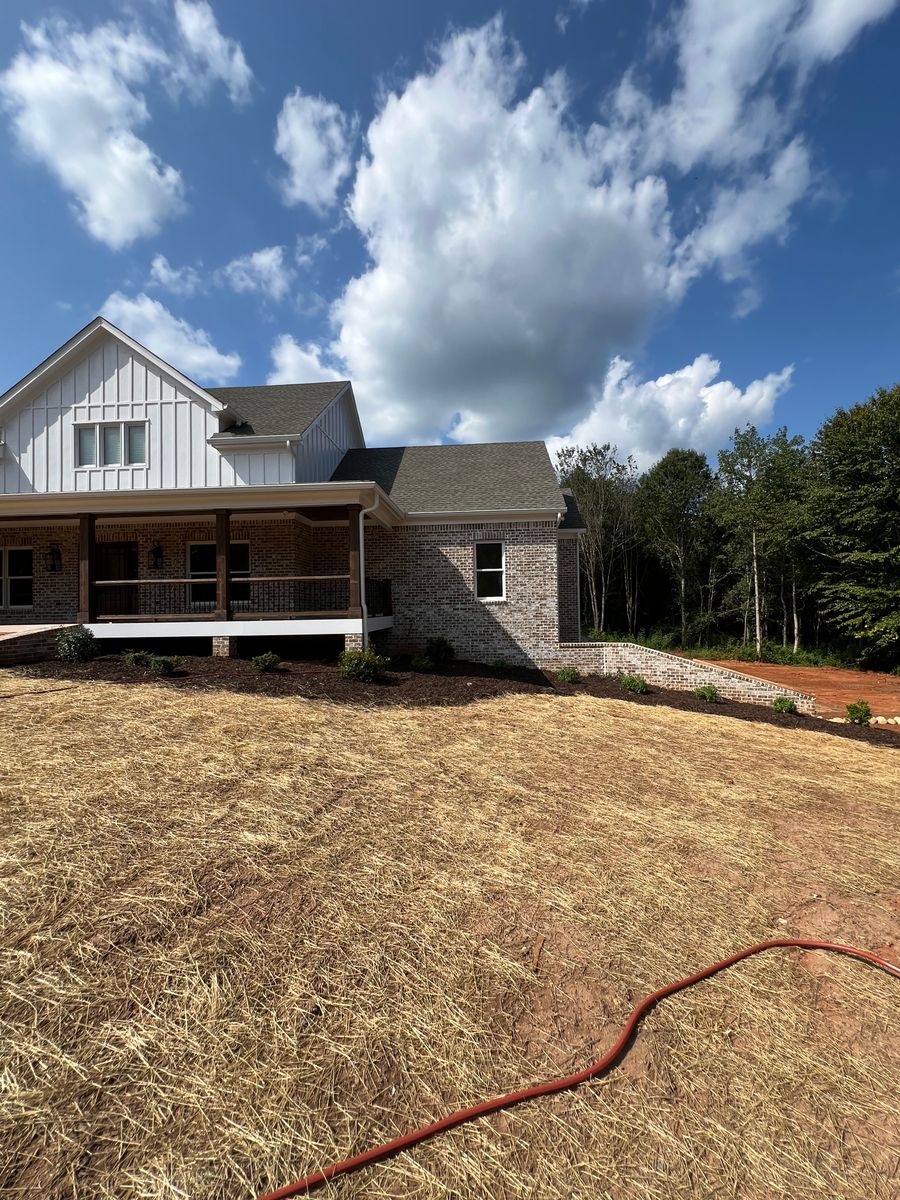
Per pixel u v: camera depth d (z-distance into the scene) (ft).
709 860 15.61
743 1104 8.27
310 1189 6.77
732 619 102.83
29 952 10.07
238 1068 8.24
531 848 15.43
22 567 48.34
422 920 11.96
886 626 65.21
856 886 14.78
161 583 38.27
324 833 15.19
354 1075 8.29
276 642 45.88
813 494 74.33
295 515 44.62
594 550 104.17
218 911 11.64
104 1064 8.15
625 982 10.65
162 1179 6.77
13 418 43.62
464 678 37.88
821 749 28.94
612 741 26.68
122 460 42.98
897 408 70.13
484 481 51.47
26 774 17.15
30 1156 6.93
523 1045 9.05
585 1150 7.43
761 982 10.93
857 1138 7.85
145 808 15.62
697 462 106.22
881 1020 10.12
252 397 51.88
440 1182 6.91
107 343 43.19
